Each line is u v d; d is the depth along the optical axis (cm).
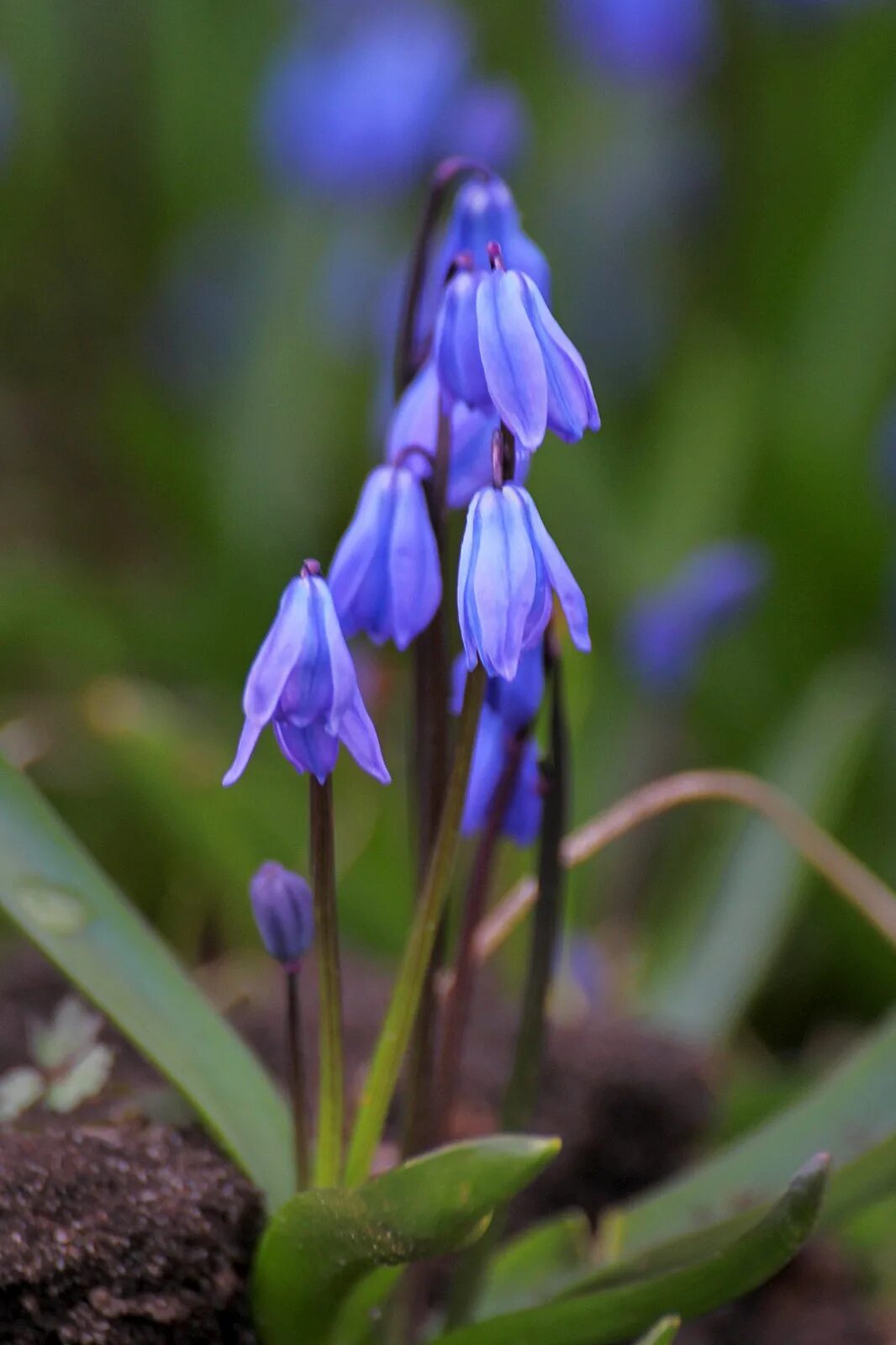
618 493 85
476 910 45
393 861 60
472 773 44
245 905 59
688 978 61
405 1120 44
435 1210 41
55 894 45
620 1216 46
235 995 52
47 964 51
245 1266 43
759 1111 54
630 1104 50
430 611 42
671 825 74
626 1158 50
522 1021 44
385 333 69
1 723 72
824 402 81
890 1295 51
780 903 62
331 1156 43
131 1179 44
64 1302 43
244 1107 45
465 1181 41
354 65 82
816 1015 71
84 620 73
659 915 70
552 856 44
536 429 40
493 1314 46
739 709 77
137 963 45
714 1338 50
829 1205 45
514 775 44
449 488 43
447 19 84
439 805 44
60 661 76
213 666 77
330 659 41
